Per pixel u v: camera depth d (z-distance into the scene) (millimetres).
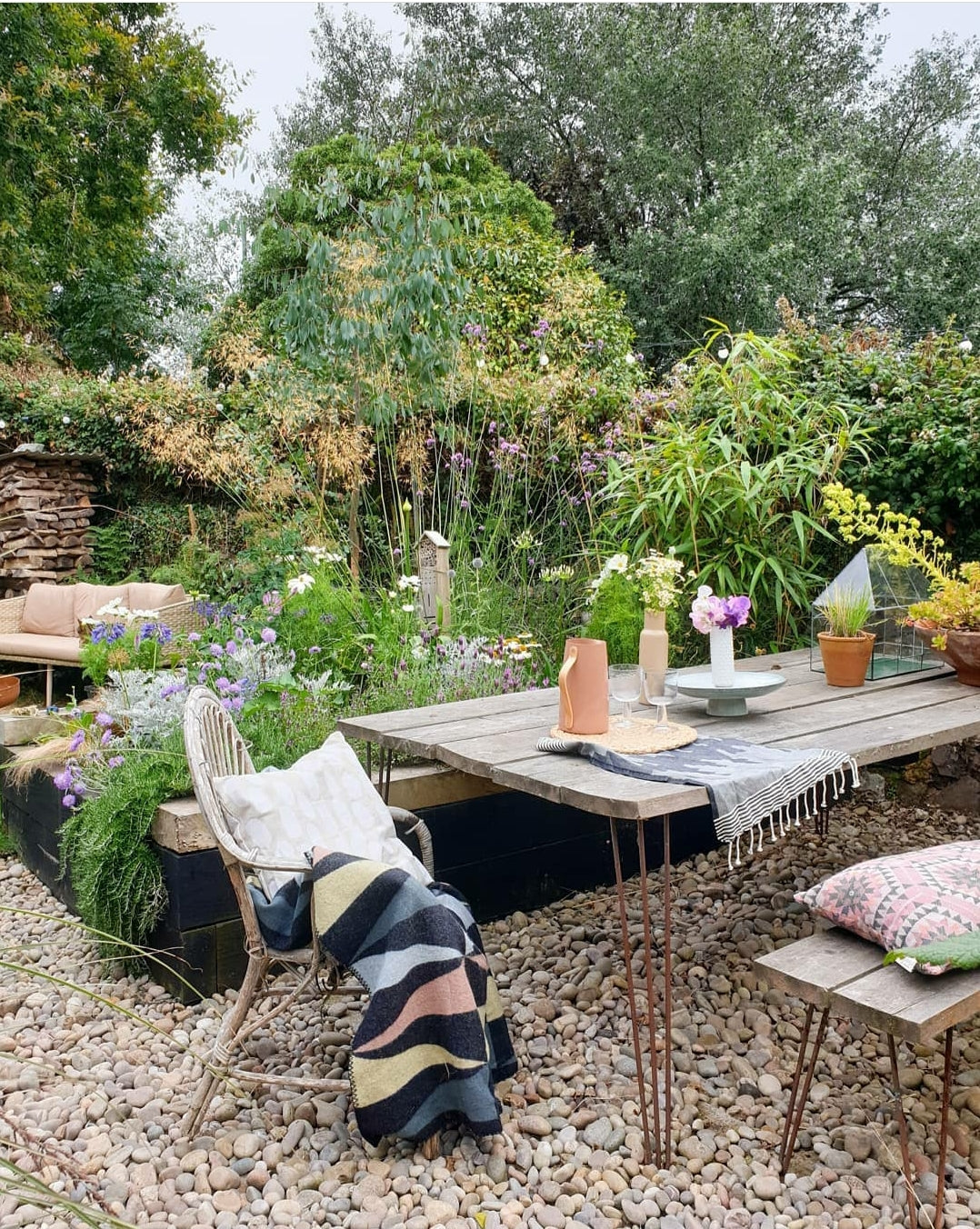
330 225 6211
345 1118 2053
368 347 5430
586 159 15625
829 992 1569
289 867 1924
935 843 3730
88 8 12242
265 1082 1945
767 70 15344
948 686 2957
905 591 3258
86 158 12180
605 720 2328
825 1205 1740
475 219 5918
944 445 4301
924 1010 1481
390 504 6422
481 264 8047
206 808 1965
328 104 16312
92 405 7625
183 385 7430
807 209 13227
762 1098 2092
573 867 3303
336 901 1878
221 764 2285
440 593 4352
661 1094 2104
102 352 14648
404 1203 1758
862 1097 2084
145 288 15109
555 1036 2375
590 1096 2117
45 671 5809
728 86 14500
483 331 6000
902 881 1784
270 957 1981
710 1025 2385
